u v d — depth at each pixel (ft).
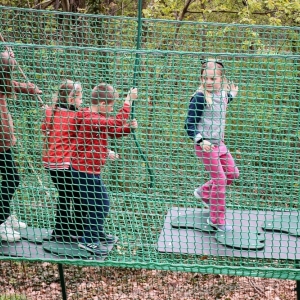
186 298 22.57
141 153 17.12
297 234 14.83
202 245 14.52
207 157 15.14
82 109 14.43
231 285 23.47
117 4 33.27
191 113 15.05
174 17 32.86
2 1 30.91
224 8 30.76
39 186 16.58
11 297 21.65
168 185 18.08
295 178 17.69
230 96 15.85
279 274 14.06
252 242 14.99
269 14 31.12
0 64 14.25
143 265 14.42
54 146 14.44
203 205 16.33
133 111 16.87
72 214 15.56
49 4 32.30
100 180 15.10
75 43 23.80
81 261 14.55
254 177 18.44
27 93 14.98
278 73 20.10
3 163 15.30
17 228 16.02
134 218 16.71
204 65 15.46
